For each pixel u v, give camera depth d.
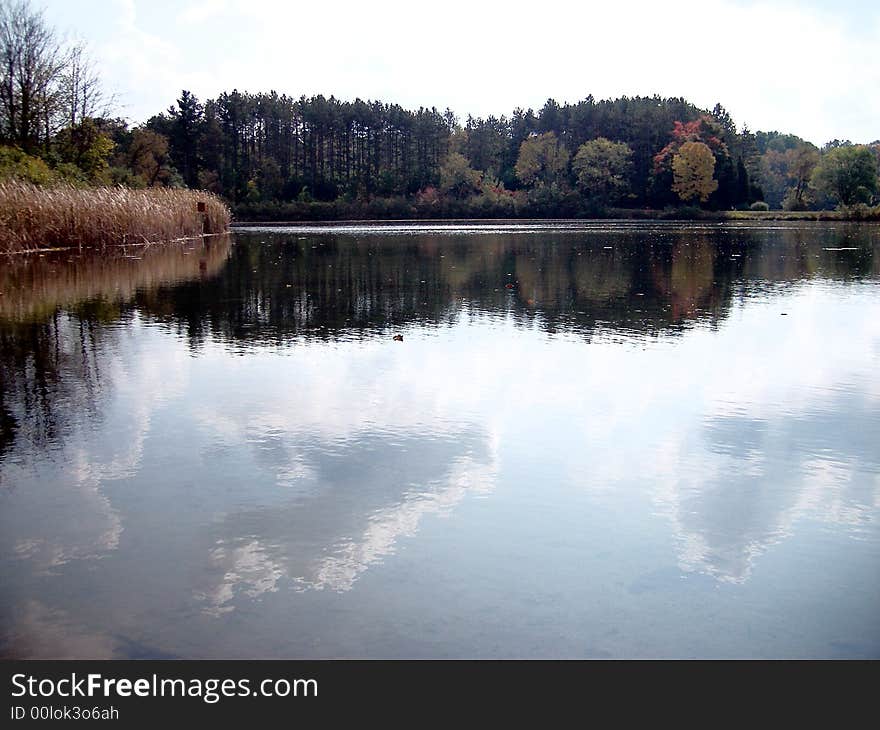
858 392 5.79
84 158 36.94
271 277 14.49
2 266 16.23
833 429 4.86
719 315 9.73
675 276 15.15
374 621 2.68
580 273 15.71
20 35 33.59
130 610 2.74
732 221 64.06
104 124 38.53
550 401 5.52
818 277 14.98
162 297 11.37
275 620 2.68
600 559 3.12
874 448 4.49
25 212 19.70
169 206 27.16
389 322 9.12
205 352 7.28
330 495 3.76
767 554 3.17
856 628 2.65
